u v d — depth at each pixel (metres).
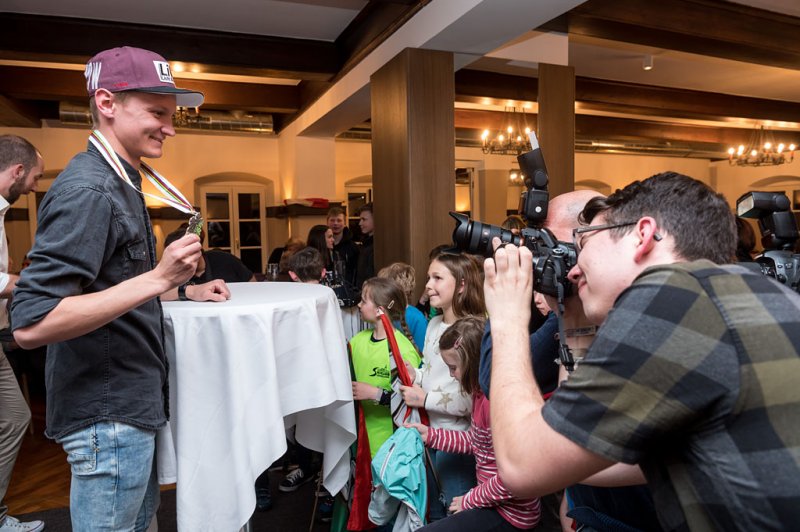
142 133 1.16
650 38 3.87
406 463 1.53
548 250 0.90
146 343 1.16
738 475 0.52
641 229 0.68
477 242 1.05
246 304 1.33
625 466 0.82
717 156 9.05
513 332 0.75
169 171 6.91
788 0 3.75
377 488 1.66
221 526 1.29
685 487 0.56
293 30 4.43
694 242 0.67
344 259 4.59
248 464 1.29
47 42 3.89
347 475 1.77
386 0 3.30
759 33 3.96
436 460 1.76
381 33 3.78
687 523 0.56
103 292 1.02
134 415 1.13
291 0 3.83
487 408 1.41
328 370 1.45
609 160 9.27
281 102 6.09
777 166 9.64
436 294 1.92
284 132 7.06
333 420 1.64
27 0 3.63
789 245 1.45
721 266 0.61
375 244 3.92
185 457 1.28
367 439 1.88
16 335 1.00
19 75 5.03
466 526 1.30
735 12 3.86
